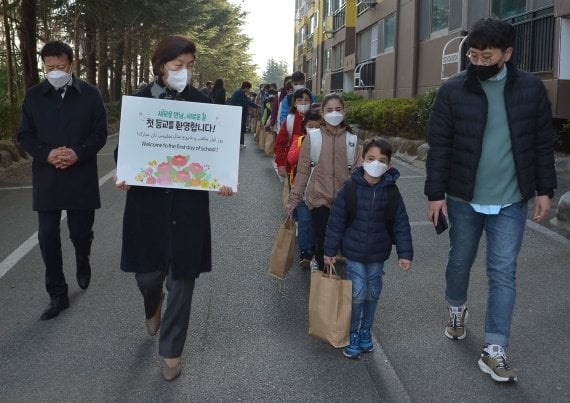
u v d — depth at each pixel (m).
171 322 3.82
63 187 4.86
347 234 4.24
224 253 6.72
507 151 3.81
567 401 3.58
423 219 7.97
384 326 4.71
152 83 3.93
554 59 11.42
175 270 3.72
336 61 37.22
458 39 15.72
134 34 29.97
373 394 3.71
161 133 3.75
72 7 22.78
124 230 3.86
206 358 4.19
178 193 3.78
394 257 6.38
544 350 4.22
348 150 5.28
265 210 9.02
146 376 3.94
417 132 14.27
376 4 25.00
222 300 5.29
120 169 3.73
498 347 3.85
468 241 4.06
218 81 17.92
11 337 4.52
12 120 14.14
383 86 23.61
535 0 12.66
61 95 4.89
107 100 29.56
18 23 17.53
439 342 4.41
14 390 3.77
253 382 3.86
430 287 5.54
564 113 11.18
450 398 3.64
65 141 4.84
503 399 3.62
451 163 3.97
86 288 5.51
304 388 3.78
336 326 4.12
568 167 10.15
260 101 22.14
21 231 7.64
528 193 3.82
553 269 5.80
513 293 3.87
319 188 5.29
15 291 5.50
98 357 4.20
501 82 3.78
